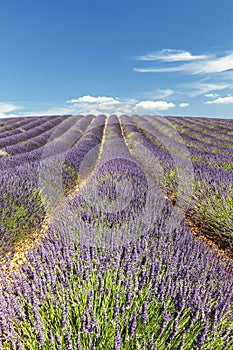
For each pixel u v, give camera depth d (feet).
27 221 11.96
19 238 11.23
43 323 5.24
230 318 5.61
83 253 7.10
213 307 5.98
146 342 4.90
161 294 6.00
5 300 5.65
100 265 6.70
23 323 5.34
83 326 4.83
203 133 54.49
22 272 6.61
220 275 7.27
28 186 15.30
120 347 4.71
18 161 25.53
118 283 6.29
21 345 4.81
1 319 5.17
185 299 5.86
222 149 35.06
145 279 6.40
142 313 5.26
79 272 6.46
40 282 5.97
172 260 7.44
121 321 5.19
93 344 4.63
